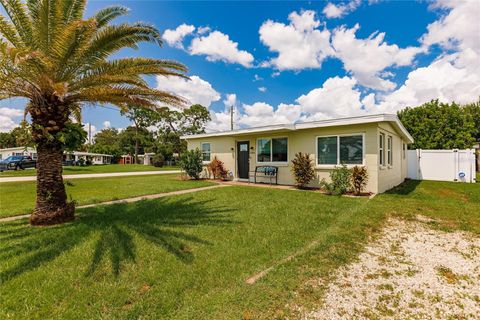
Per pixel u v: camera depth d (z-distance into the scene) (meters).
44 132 4.65
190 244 3.95
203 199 7.54
